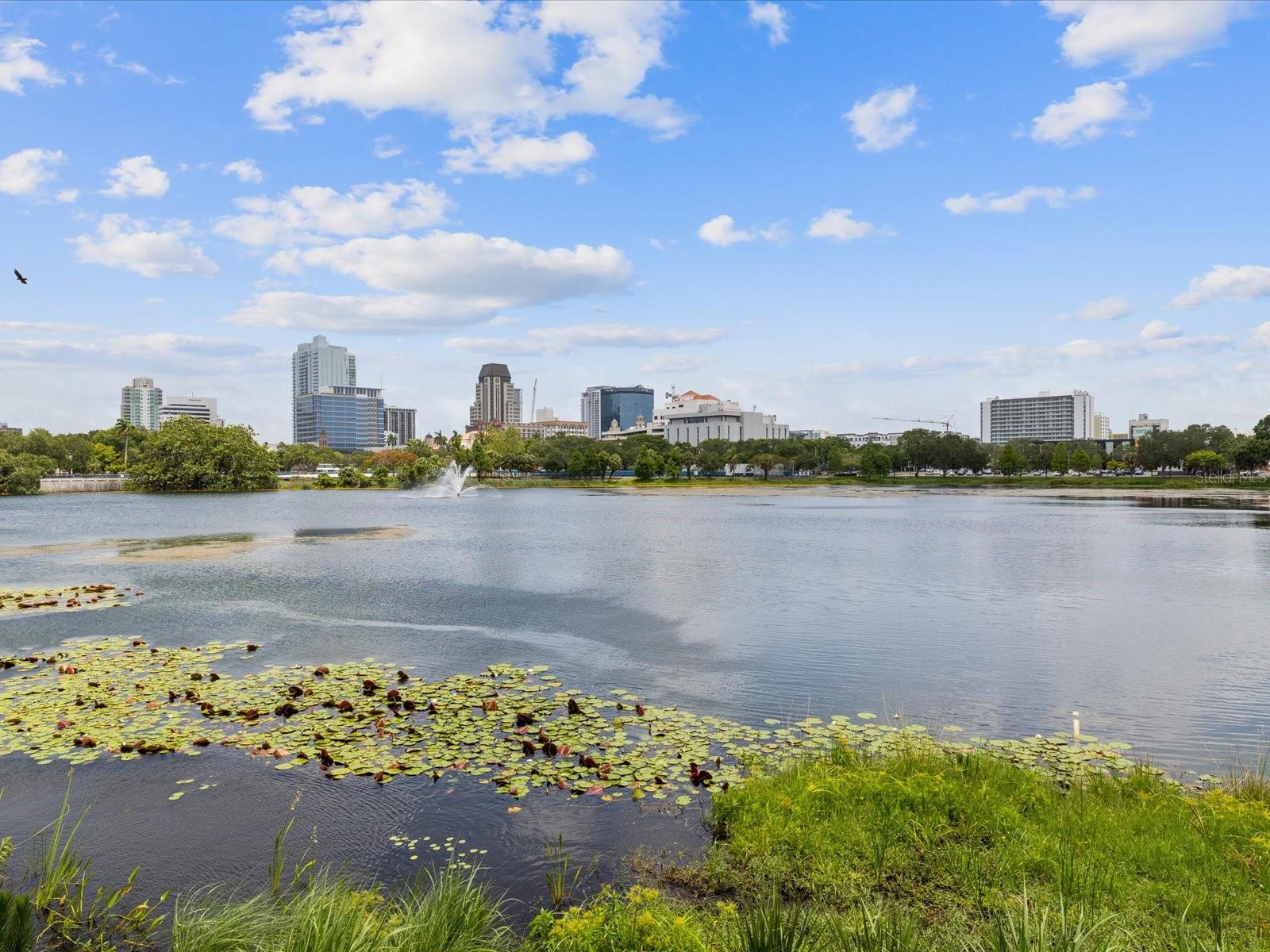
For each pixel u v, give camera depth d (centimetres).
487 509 8569
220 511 7938
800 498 11150
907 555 4209
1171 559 4038
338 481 14188
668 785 1181
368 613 2583
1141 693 1697
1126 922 743
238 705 1549
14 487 11062
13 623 2398
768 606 2725
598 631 2319
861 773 1115
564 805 1118
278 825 1065
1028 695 1681
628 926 734
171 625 2375
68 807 1120
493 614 2577
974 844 934
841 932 703
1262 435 14050
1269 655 2025
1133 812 998
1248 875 827
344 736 1379
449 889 797
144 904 858
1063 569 3666
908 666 1928
